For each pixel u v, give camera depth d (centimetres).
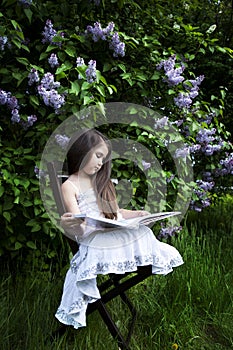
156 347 237
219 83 492
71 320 199
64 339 224
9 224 296
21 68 311
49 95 271
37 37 323
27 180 276
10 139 314
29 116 289
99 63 327
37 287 267
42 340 213
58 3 320
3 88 304
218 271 305
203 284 289
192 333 250
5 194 279
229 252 360
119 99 339
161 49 368
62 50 301
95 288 196
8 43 286
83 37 298
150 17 363
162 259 207
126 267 196
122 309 267
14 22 268
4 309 235
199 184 407
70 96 287
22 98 294
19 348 218
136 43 328
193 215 491
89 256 195
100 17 341
